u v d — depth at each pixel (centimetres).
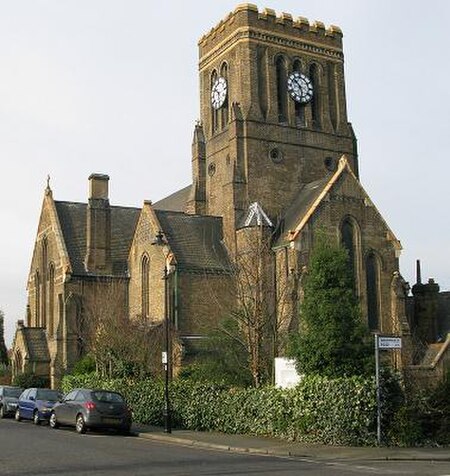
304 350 3375
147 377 4678
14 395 5109
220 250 6212
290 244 5600
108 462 2358
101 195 6706
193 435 3397
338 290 3375
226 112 6869
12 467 2212
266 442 3089
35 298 7231
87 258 6531
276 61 6812
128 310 6406
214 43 7100
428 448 2914
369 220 6006
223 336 4631
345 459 2583
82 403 3575
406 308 6159
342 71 7144
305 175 6725
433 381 3325
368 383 3038
